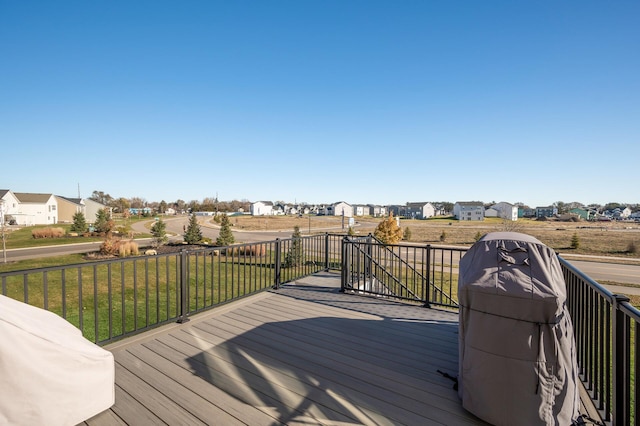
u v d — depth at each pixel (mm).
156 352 2980
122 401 2225
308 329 3594
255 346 3133
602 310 2137
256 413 2109
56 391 1879
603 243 27734
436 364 2803
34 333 1825
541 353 1836
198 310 4039
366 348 3117
